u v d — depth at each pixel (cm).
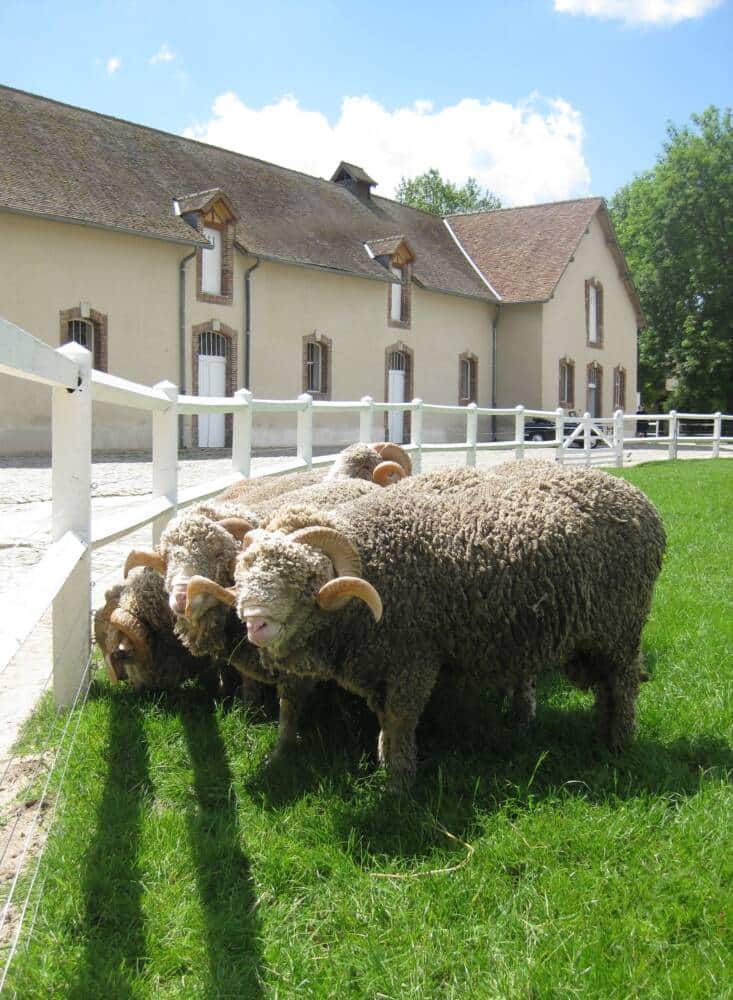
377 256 3319
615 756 412
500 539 404
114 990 253
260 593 353
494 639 408
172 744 415
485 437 3888
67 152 2545
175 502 587
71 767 376
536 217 4228
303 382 3041
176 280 2602
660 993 254
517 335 3888
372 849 334
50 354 336
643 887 302
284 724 418
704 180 5291
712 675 513
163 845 324
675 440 2597
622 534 428
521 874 317
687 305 5416
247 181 3177
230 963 269
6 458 2123
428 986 259
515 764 403
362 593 352
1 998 246
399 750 391
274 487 639
